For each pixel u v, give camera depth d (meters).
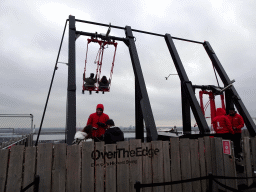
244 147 4.16
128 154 3.34
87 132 3.81
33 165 2.78
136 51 7.09
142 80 6.20
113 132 3.78
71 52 5.97
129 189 3.24
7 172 2.64
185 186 3.69
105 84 9.34
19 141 7.46
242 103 8.11
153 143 3.58
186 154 3.84
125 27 7.96
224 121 5.41
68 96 5.23
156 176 3.47
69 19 6.80
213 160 4.12
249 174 4.09
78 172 2.97
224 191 3.82
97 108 5.03
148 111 5.55
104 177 3.14
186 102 9.98
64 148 2.97
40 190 2.73
